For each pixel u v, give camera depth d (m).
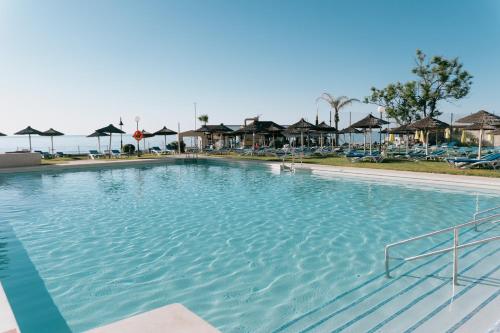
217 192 12.09
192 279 4.99
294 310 4.04
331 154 25.62
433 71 31.41
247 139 38.50
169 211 9.27
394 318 3.65
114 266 5.51
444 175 12.52
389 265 5.24
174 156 28.14
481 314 3.49
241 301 4.31
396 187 12.14
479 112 15.04
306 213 8.78
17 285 4.88
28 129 27.52
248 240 6.73
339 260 5.58
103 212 9.25
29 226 7.93
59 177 16.77
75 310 4.19
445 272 4.77
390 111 33.84
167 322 2.54
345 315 3.84
